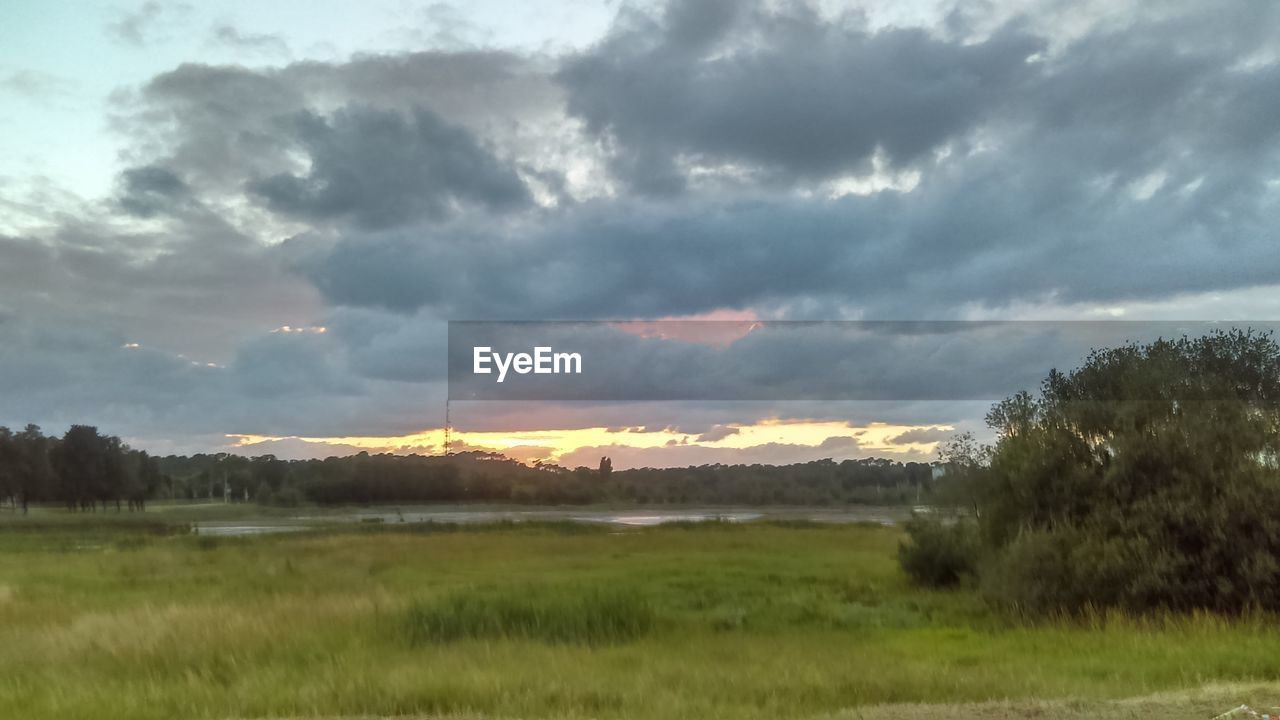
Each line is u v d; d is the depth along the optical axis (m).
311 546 26.50
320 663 11.22
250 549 26.53
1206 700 8.59
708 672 10.56
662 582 19.41
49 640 13.38
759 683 9.89
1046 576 15.25
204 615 14.89
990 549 17.58
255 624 13.80
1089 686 9.58
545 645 12.98
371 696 9.34
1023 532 16.14
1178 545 14.83
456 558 23.42
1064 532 15.69
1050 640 12.99
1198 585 14.30
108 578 21.94
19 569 23.44
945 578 19.28
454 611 14.36
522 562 22.70
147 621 14.28
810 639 13.61
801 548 24.12
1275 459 15.30
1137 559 14.76
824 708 8.91
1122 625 13.52
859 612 16.03
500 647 12.55
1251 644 11.71
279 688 9.88
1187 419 16.16
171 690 10.02
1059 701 8.76
